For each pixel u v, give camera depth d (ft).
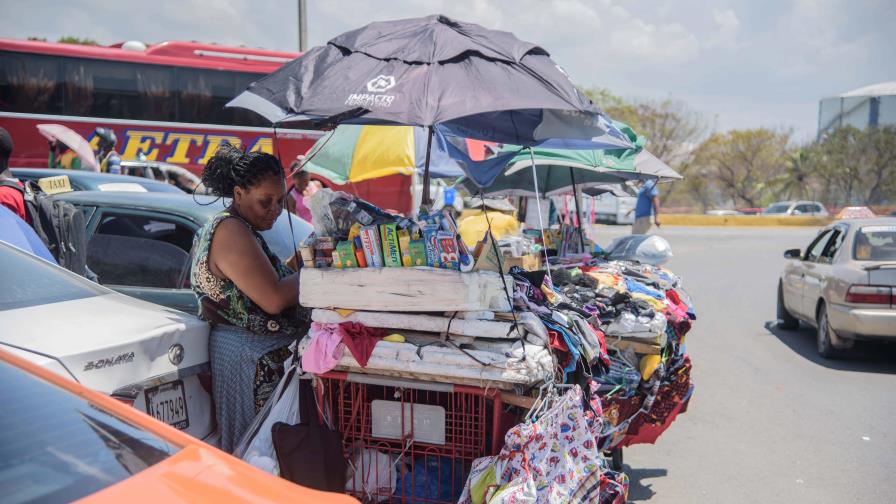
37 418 6.12
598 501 10.26
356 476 10.82
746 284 50.83
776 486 16.31
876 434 19.83
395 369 10.14
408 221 10.36
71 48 47.03
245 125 49.98
